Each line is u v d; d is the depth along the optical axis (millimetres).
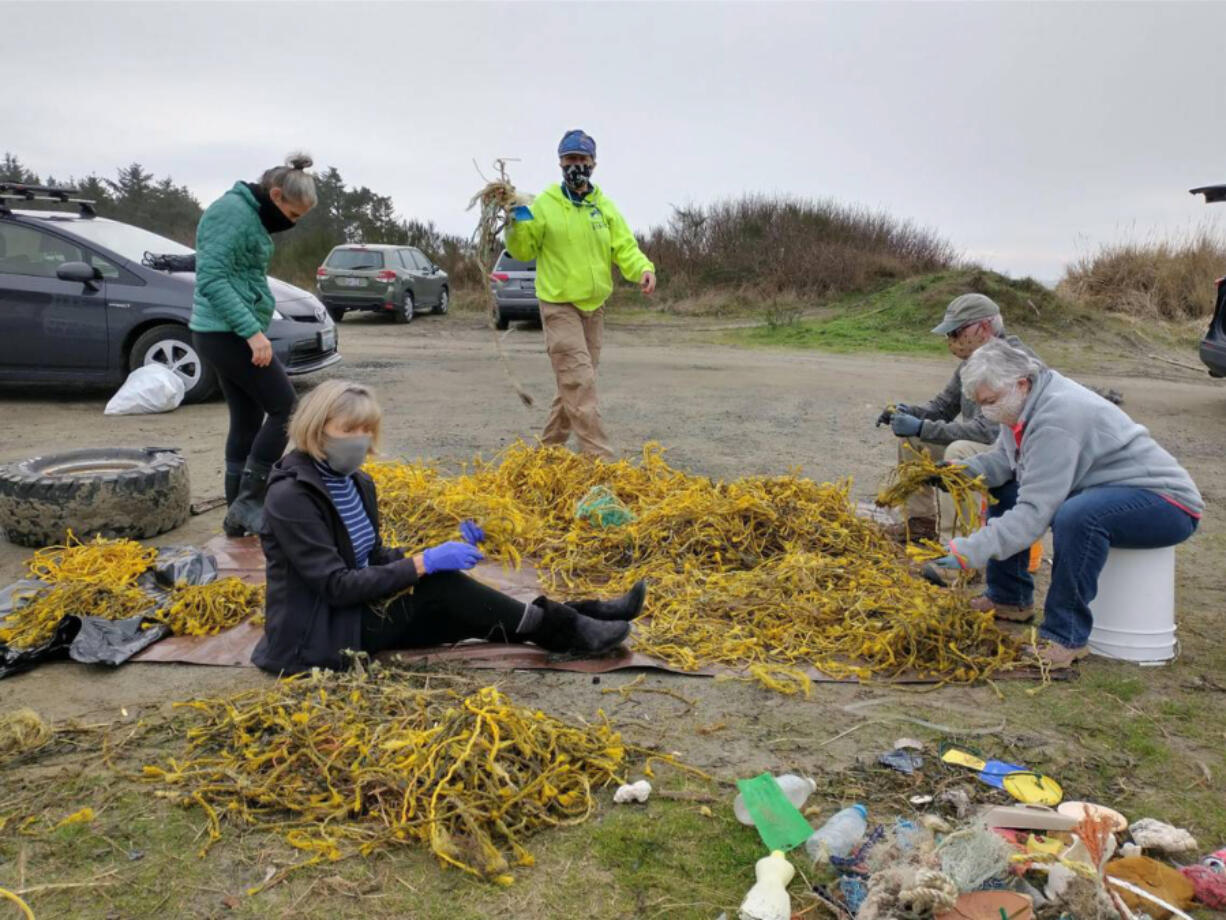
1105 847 2576
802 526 5227
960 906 2434
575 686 3758
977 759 3244
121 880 2590
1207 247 21781
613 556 5125
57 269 9289
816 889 2582
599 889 2592
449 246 31328
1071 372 14875
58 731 3328
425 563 3670
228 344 5105
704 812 2941
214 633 4129
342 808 2852
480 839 2648
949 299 19969
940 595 4480
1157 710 3672
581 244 6457
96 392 10523
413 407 10188
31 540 5254
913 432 5082
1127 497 3881
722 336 19672
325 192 44156
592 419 6629
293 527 3570
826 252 26844
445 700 3412
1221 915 2531
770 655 4047
